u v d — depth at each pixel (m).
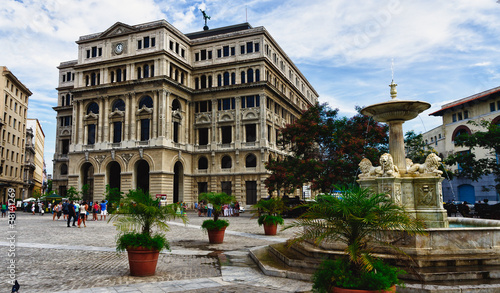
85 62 62.94
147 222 11.35
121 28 60.62
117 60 59.31
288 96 71.38
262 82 57.00
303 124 44.31
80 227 28.06
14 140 76.25
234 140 58.88
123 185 56.38
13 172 75.62
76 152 60.44
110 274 11.05
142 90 56.69
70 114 72.50
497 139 34.53
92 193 64.25
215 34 67.19
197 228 27.61
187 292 9.00
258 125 57.78
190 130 61.66
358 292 6.18
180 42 61.50
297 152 45.97
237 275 10.96
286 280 10.24
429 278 9.10
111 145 58.38
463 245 10.68
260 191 56.09
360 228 7.06
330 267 6.81
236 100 59.25
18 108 78.12
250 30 60.28
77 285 9.64
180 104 60.00
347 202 7.09
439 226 15.04
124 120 58.38
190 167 60.59
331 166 39.25
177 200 60.47
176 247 17.17
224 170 59.06
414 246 10.53
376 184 16.08
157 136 55.25
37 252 15.24
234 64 60.22
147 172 58.66
